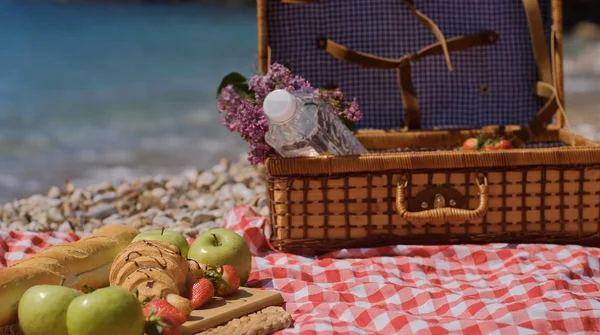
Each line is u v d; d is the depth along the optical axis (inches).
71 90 318.0
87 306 65.1
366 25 90.8
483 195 78.2
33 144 198.1
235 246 73.2
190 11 775.1
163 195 104.0
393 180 78.4
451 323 68.5
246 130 79.0
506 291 73.4
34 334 66.2
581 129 147.0
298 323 69.7
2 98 293.3
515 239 79.6
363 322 69.8
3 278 67.8
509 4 91.7
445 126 92.7
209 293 69.7
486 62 92.2
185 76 368.5
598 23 552.7
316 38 90.3
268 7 89.1
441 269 76.9
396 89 91.8
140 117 246.5
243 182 108.3
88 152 184.2
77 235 84.0
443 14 91.5
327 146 79.4
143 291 68.3
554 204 79.3
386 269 76.1
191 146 188.7
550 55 90.4
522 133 88.8
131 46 502.0
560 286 73.0
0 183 152.3
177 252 70.3
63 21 645.9
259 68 87.3
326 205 78.6
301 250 79.4
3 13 695.1
